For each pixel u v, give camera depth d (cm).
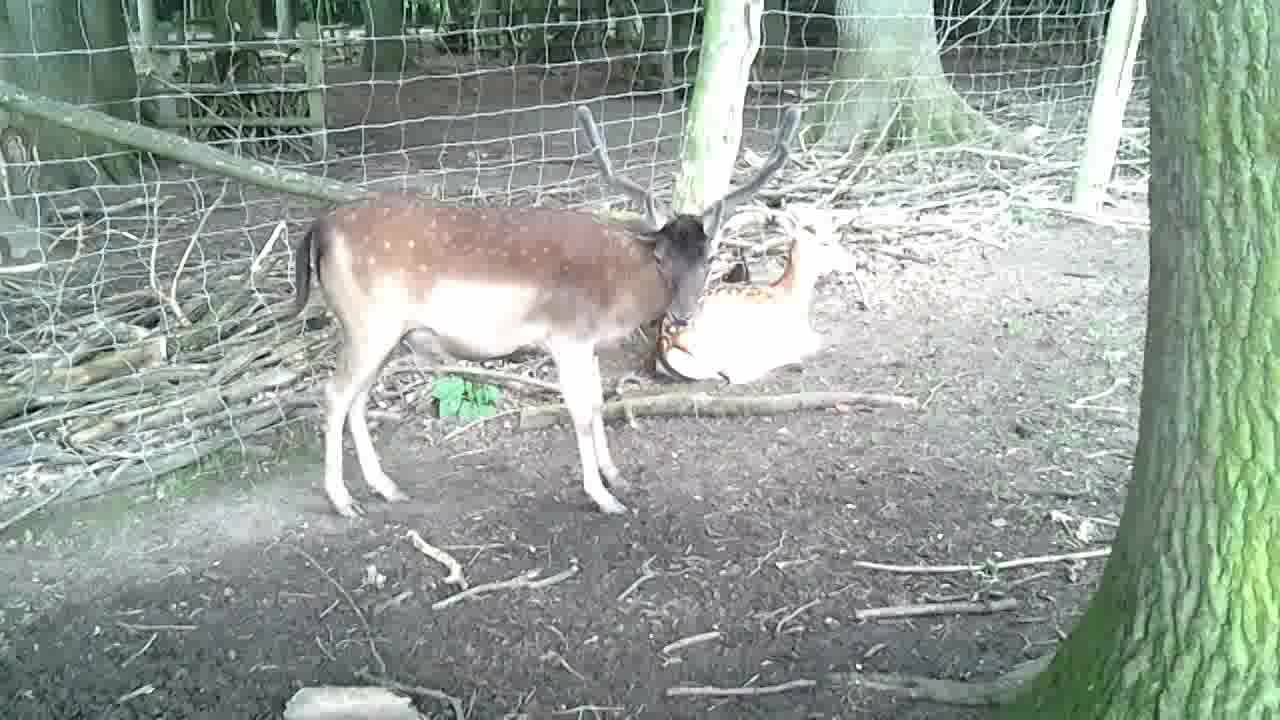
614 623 366
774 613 369
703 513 419
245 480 448
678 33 1402
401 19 1556
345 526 416
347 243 395
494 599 377
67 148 785
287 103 974
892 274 636
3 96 472
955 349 544
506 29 677
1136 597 285
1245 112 255
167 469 450
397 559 397
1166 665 278
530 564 393
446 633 363
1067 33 1345
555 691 342
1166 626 279
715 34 550
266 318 531
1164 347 276
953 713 330
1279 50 252
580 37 1532
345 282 397
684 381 517
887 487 432
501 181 826
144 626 369
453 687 344
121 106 897
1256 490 267
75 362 498
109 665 353
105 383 485
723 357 509
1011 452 455
